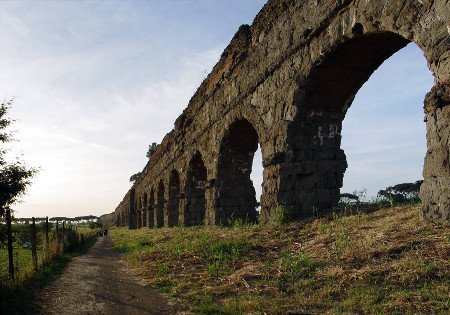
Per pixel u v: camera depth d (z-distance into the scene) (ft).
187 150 67.31
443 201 19.43
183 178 69.72
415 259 17.22
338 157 33.91
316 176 32.99
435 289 14.64
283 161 33.55
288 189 33.09
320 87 32.37
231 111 46.34
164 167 89.15
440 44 19.19
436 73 19.61
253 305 16.70
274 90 36.19
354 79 31.86
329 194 33.19
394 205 29.32
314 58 30.27
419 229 20.06
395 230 21.56
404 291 15.03
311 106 33.14
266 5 37.88
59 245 40.60
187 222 66.49
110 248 57.00
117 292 22.22
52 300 20.44
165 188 88.38
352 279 17.35
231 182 51.16
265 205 35.68
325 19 28.35
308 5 31.09
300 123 33.14
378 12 23.63
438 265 16.17
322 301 16.08
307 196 32.78
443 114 19.04
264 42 38.73
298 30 32.48
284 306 16.14
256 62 40.29
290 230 29.73
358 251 19.93
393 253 18.66
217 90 51.93
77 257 41.34
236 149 50.70
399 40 26.86
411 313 13.42
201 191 67.92
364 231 23.63
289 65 33.86
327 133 33.83
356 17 25.62
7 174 34.12
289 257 22.30
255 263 23.61
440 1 19.33
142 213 132.46
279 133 34.53
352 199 34.40
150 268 28.91
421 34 20.52
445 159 19.06
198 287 21.43
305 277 19.35
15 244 40.65
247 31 43.19
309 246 24.14
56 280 26.14
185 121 69.15
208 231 43.06
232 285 20.35
